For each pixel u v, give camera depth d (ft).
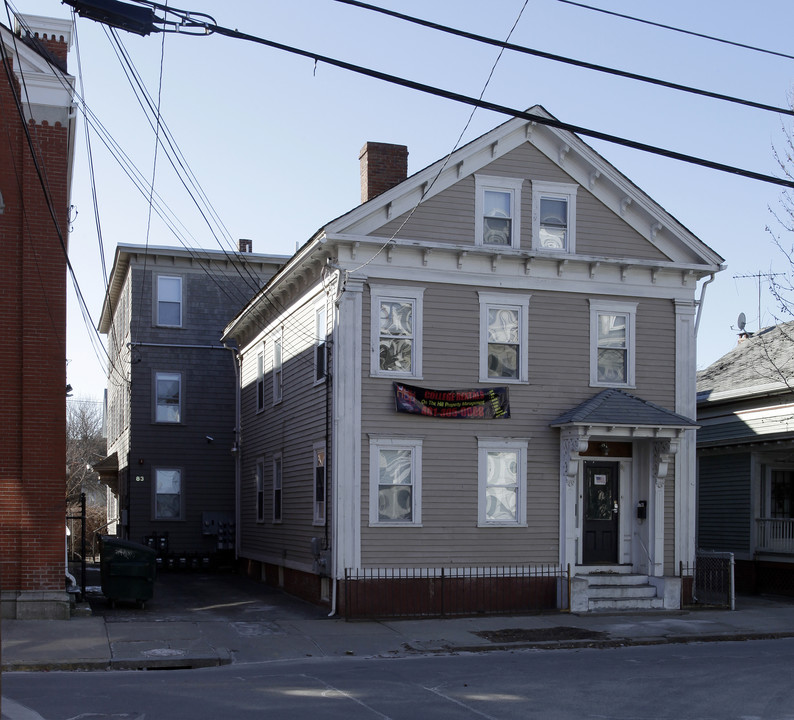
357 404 62.39
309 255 66.33
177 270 108.17
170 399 106.11
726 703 35.88
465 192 66.03
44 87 55.83
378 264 63.67
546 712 34.04
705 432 93.97
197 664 45.06
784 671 43.04
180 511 104.58
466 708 34.53
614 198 69.26
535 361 66.59
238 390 102.53
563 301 67.72
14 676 40.81
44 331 54.80
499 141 66.80
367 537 61.72
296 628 55.72
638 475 69.21
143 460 104.12
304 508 71.00
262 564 88.43
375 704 34.96
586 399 67.46
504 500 65.21
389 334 63.82
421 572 62.34
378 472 62.49
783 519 82.23
